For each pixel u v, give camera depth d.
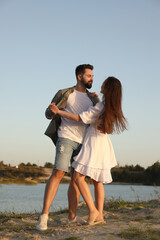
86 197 3.24
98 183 3.44
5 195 23.81
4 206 12.38
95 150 3.28
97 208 3.44
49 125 3.49
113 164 3.45
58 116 3.45
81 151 3.30
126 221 3.62
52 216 4.47
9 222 3.99
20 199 18.61
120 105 3.33
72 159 3.54
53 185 3.28
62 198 18.11
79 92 3.58
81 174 3.28
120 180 71.25
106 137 3.41
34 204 13.89
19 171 85.19
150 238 2.55
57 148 3.35
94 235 2.71
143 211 4.41
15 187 45.66
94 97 3.63
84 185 3.27
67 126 3.41
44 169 96.31
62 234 2.91
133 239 2.55
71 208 3.50
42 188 43.81
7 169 85.56
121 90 3.36
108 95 3.28
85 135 3.42
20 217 4.54
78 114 3.32
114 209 4.97
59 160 3.28
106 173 3.30
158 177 64.50
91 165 3.22
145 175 67.75
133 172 73.12
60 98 3.51
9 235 3.07
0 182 63.91
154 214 4.12
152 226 3.05
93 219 3.27
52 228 3.28
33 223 3.96
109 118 3.26
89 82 3.59
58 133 3.43
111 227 3.08
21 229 3.36
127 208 4.86
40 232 3.11
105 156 3.35
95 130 3.33
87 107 3.55
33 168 92.00
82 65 3.60
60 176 3.31
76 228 3.08
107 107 3.27
